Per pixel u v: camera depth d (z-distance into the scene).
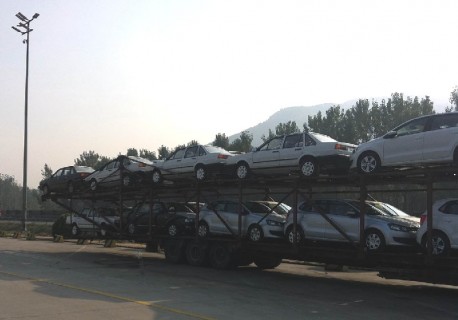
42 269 15.23
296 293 11.70
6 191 125.44
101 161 67.31
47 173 85.19
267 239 15.52
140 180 20.34
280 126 44.28
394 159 11.88
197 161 17.38
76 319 8.05
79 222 29.72
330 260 13.96
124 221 21.92
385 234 12.06
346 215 13.20
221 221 16.83
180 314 8.61
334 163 13.48
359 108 40.44
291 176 14.66
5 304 9.29
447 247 10.89
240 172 15.94
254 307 9.55
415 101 39.38
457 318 8.98
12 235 36.81
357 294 11.83
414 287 13.46
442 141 10.91
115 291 11.09
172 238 18.45
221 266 16.58
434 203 11.40
